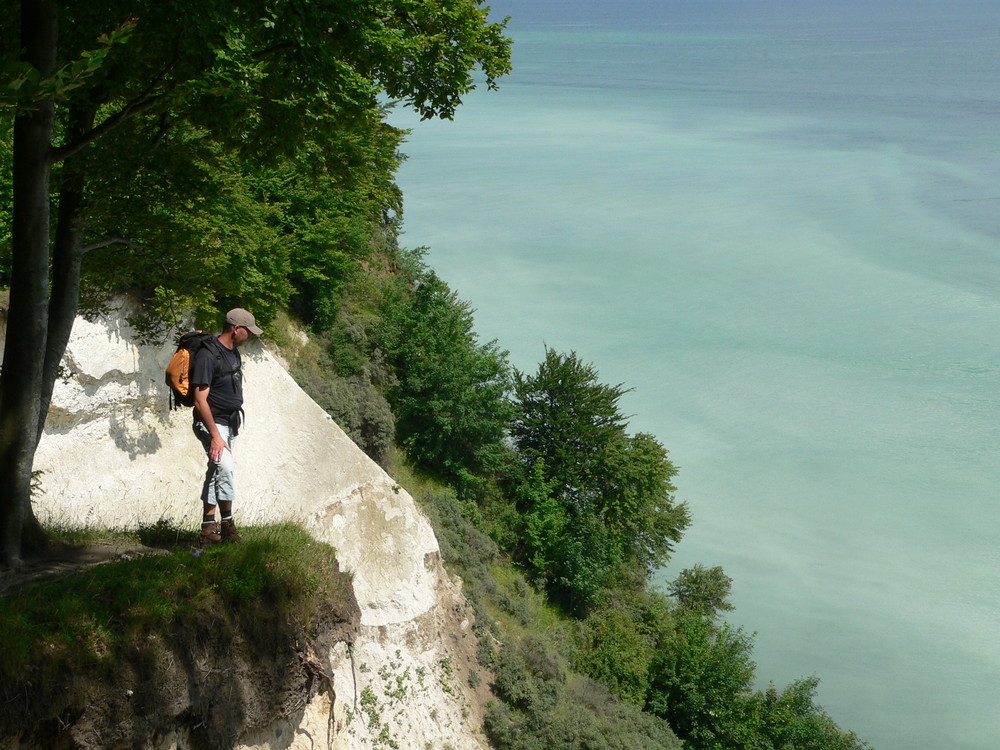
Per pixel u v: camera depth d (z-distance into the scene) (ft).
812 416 386.32
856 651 239.91
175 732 31.17
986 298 540.93
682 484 326.24
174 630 31.30
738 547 287.69
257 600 34.53
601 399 184.24
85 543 38.96
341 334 163.73
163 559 33.35
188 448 95.25
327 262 158.10
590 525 172.35
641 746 123.03
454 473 166.91
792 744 157.07
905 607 261.03
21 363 34.94
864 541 296.71
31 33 32.86
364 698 96.22
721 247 631.56
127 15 33.71
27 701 26.76
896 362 448.24
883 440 368.89
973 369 439.63
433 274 182.70
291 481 104.47
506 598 140.15
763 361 440.04
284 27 37.47
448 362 167.63
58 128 48.62
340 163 48.67
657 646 168.45
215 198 45.65
